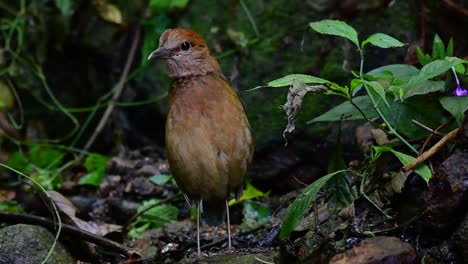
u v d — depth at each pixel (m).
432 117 8.62
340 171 8.06
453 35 11.31
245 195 11.14
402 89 7.77
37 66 14.27
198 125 8.73
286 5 12.31
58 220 9.55
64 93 14.38
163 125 13.34
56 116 14.33
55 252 9.21
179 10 13.25
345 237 8.10
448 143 8.33
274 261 8.16
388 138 8.88
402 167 8.10
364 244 7.46
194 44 8.95
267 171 11.80
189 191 9.21
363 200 8.63
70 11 14.14
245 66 12.30
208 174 8.89
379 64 11.56
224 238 9.75
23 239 9.10
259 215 10.83
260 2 12.51
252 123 11.91
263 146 11.77
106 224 11.15
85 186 12.45
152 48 13.34
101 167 12.70
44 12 14.30
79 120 14.30
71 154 14.08
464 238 7.53
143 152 13.25
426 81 8.20
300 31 12.12
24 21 14.32
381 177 8.59
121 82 13.66
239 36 12.48
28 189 12.41
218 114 8.75
